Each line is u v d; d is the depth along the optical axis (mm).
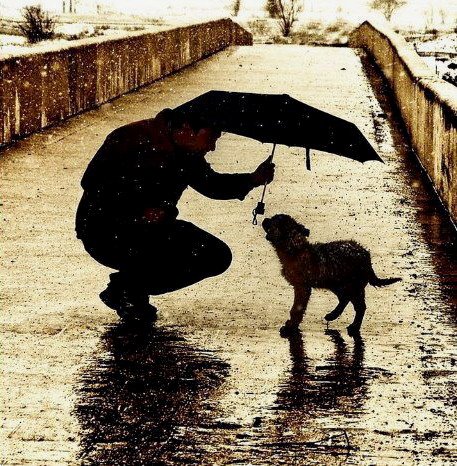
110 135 5977
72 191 10539
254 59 28844
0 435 4484
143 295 6242
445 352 5773
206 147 5875
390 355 5711
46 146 13406
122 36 19469
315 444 4414
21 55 13766
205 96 5879
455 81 26562
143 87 21016
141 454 4293
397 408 4867
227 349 5797
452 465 4199
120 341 5906
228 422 4668
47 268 7527
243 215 9531
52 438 4461
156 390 5090
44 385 5137
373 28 29094
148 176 5895
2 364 5445
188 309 6629
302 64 27188
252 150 13359
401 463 4215
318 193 10719
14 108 13562
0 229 8734
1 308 6516
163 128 5895
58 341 5879
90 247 6156
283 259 5957
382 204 10219
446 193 9797
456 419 4727
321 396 5027
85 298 6809
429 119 11570
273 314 6543
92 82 17375
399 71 17422
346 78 23484
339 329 6223
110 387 5133
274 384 5199
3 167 11820
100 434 4512
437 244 8547
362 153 5715
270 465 4191
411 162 12820
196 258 6129
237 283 7273
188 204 9945
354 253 5934
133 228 6016
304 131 5660
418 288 7156
